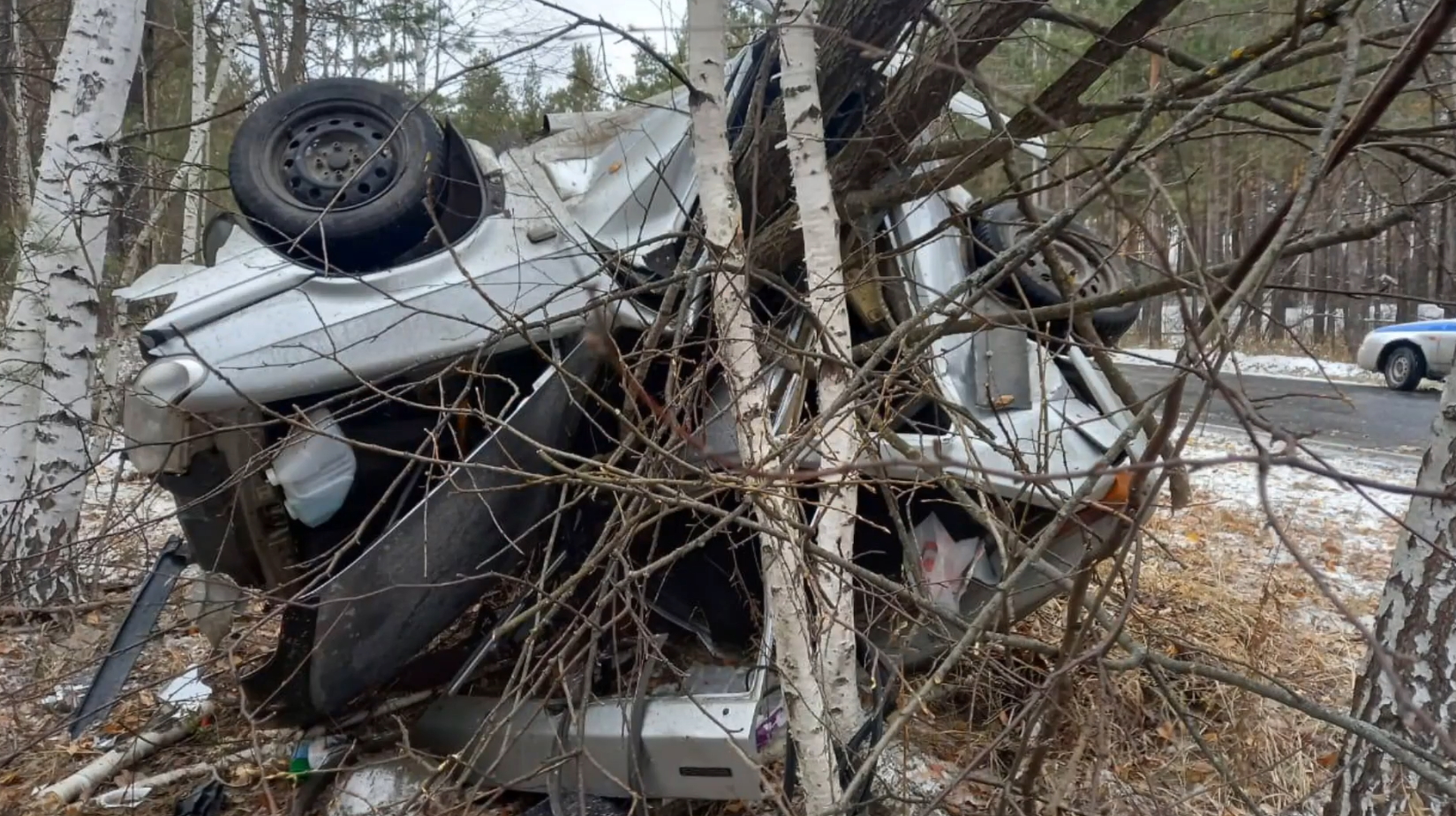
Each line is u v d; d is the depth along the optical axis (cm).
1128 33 257
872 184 306
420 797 241
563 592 232
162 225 793
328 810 281
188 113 1008
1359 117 131
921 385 256
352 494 296
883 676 278
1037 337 302
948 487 232
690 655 290
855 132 304
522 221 312
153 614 322
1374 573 548
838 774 230
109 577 460
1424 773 159
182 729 341
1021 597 314
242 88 955
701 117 232
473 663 248
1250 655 371
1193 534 597
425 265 294
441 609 259
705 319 301
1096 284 381
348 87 320
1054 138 278
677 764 254
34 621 430
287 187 310
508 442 262
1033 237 202
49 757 333
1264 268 136
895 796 231
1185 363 154
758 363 241
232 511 263
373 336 275
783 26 212
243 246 314
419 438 300
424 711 292
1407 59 121
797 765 226
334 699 253
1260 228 185
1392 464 830
